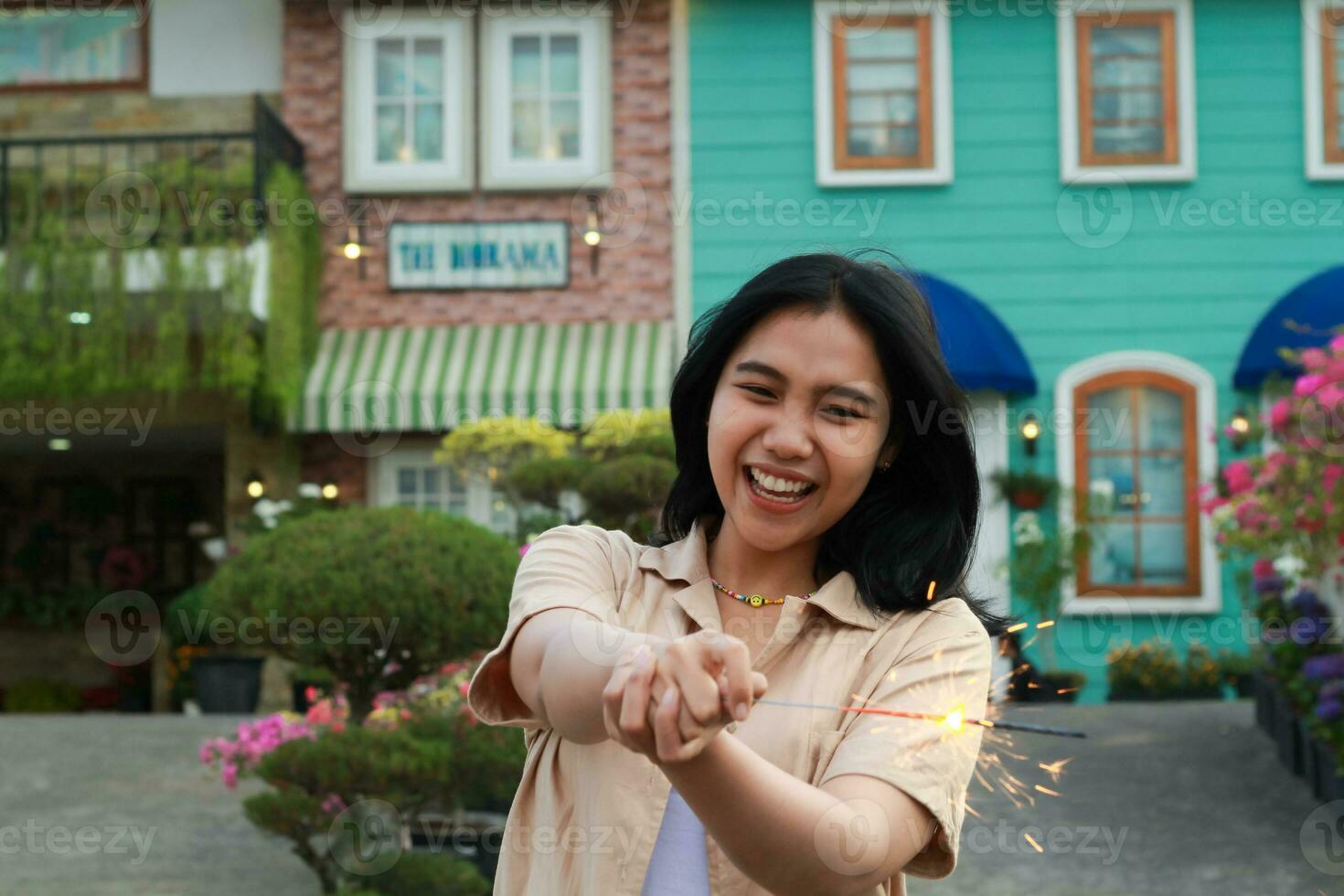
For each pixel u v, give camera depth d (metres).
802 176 9.49
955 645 1.25
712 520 1.42
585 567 1.29
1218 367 9.32
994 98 9.49
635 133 9.59
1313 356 5.92
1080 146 9.45
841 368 1.24
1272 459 5.93
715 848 1.19
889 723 1.16
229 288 8.74
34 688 11.23
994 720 1.27
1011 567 8.63
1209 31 9.42
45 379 8.69
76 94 9.83
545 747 1.28
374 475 9.55
